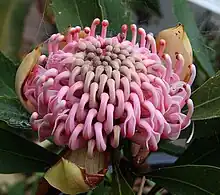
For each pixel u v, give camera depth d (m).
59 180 0.40
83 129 0.41
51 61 0.43
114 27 0.51
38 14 0.59
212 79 0.46
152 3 0.58
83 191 0.41
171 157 0.62
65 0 0.51
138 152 0.46
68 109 0.42
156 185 0.52
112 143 0.42
